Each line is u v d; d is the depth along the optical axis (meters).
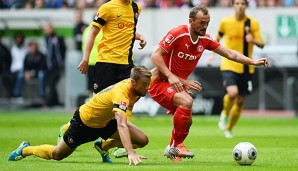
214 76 76.00
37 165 31.84
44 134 51.91
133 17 38.62
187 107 32.69
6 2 91.25
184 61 33.78
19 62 85.19
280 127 61.78
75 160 34.44
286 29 82.06
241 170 29.84
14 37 86.06
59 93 84.56
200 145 44.16
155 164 32.34
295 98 77.06
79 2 88.62
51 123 63.91
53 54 82.81
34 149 32.88
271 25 82.38
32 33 86.31
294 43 82.00
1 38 86.44
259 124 65.56
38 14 86.19
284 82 77.12
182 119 32.59
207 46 33.97
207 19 32.56
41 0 89.69
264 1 86.06
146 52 76.31
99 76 38.53
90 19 85.44
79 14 80.19
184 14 83.88
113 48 38.19
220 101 74.81
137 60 76.38
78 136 31.64
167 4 89.25
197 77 76.31
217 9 82.50
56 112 80.50
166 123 66.19
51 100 84.00
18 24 86.25
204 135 52.88
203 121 69.44
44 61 83.56
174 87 32.94
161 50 33.34
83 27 80.19
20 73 84.75
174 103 33.16
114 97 30.39
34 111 83.12
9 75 84.88
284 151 40.12
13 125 61.56
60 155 32.38
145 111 74.06
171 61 33.81
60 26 86.06
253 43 52.81
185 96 32.88
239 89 51.50
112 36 38.22
